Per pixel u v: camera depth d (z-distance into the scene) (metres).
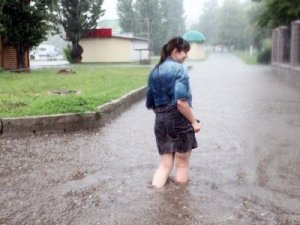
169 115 2.58
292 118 5.18
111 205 2.36
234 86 9.42
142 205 2.35
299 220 2.17
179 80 2.50
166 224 2.12
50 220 2.17
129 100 6.26
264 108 6.03
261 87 9.21
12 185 2.70
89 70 12.67
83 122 4.43
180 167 2.70
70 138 3.99
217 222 2.14
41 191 2.59
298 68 10.12
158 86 2.58
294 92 8.22
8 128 4.11
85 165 3.12
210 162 3.20
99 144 3.76
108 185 2.67
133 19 33.88
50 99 4.70
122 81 8.66
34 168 3.05
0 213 2.26
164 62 2.60
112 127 4.55
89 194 2.52
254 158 3.34
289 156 3.41
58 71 11.66
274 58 15.34
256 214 2.24
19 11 11.18
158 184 2.64
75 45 20.09
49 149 3.58
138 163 3.16
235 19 48.66
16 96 5.98
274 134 4.23
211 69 16.55
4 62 12.25
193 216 2.21
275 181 2.78
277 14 16.67
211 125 4.71
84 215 2.23
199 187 2.63
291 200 2.44
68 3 19.48
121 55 20.81
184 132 2.62
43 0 11.44
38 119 4.18
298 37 10.79
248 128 4.54
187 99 2.52
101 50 20.77
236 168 3.06
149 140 3.92
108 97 5.71
